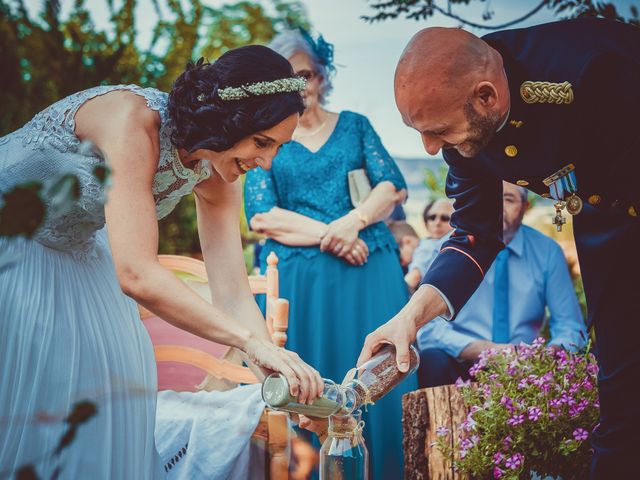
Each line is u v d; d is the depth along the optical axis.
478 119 2.13
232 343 2.10
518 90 2.18
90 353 2.34
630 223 2.24
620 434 2.27
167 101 2.29
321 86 3.92
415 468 3.01
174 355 3.36
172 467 2.91
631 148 2.13
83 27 5.22
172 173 2.30
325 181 3.87
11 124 4.79
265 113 2.11
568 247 5.32
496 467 2.80
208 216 2.64
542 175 2.26
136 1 5.30
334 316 3.69
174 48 5.47
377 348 2.29
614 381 2.28
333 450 2.00
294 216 3.81
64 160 2.25
